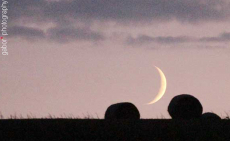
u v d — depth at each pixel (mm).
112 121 87000
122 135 78125
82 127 81312
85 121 86188
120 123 85188
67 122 84875
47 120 87312
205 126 84438
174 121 89625
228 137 78812
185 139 77375
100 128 81125
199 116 104250
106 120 87938
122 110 100875
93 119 89250
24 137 76438
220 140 77188
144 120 90188
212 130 81875
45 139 75500
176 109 103688
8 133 78188
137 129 81188
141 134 78875
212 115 100625
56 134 78000
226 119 94688
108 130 80125
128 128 81562
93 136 77438
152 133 79500
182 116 103812
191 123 87188
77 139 75875
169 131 80750
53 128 80625
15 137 76500
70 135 77625
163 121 89188
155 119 92500
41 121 86000
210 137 78500
